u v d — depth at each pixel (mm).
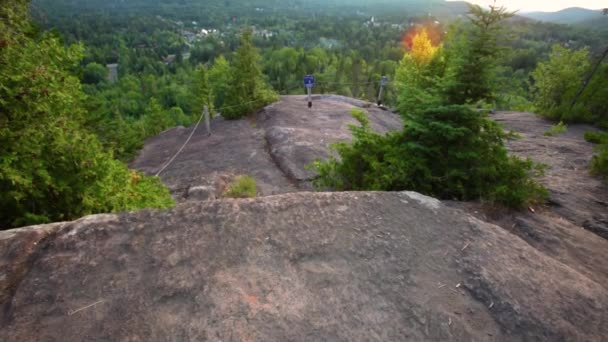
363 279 2068
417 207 2906
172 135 16016
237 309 1773
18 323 1629
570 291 2197
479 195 4441
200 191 7430
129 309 1732
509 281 2193
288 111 14234
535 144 9172
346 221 2576
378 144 5328
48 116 3811
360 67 76062
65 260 2006
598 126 12742
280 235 2346
